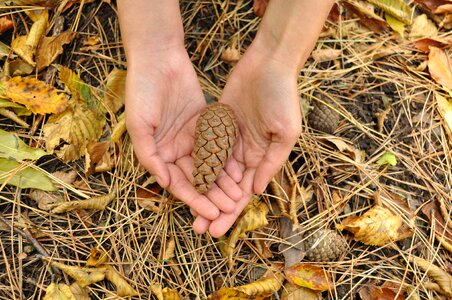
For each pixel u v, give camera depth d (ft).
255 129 2.44
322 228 2.58
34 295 2.43
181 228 2.55
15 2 2.71
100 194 2.56
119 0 2.43
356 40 2.89
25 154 2.52
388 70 2.87
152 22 2.46
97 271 2.46
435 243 2.66
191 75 2.53
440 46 2.91
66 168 2.58
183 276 2.52
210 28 2.82
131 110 2.38
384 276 2.59
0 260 2.46
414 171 2.72
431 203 2.70
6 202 2.51
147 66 2.44
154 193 2.57
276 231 2.59
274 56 2.39
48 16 2.72
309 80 2.78
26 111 2.59
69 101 2.60
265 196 2.61
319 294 2.52
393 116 2.79
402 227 2.63
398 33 2.92
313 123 2.72
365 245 2.61
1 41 2.69
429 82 2.86
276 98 2.37
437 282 2.58
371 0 2.92
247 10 2.87
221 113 2.37
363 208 2.64
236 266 2.55
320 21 2.35
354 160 2.69
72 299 2.41
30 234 2.47
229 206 2.41
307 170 2.67
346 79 2.82
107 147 2.60
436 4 2.96
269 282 2.50
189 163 2.46
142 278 2.49
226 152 2.35
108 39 2.74
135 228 2.54
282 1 2.38
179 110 2.50
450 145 2.79
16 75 2.63
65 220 2.52
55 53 2.66
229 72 2.78
